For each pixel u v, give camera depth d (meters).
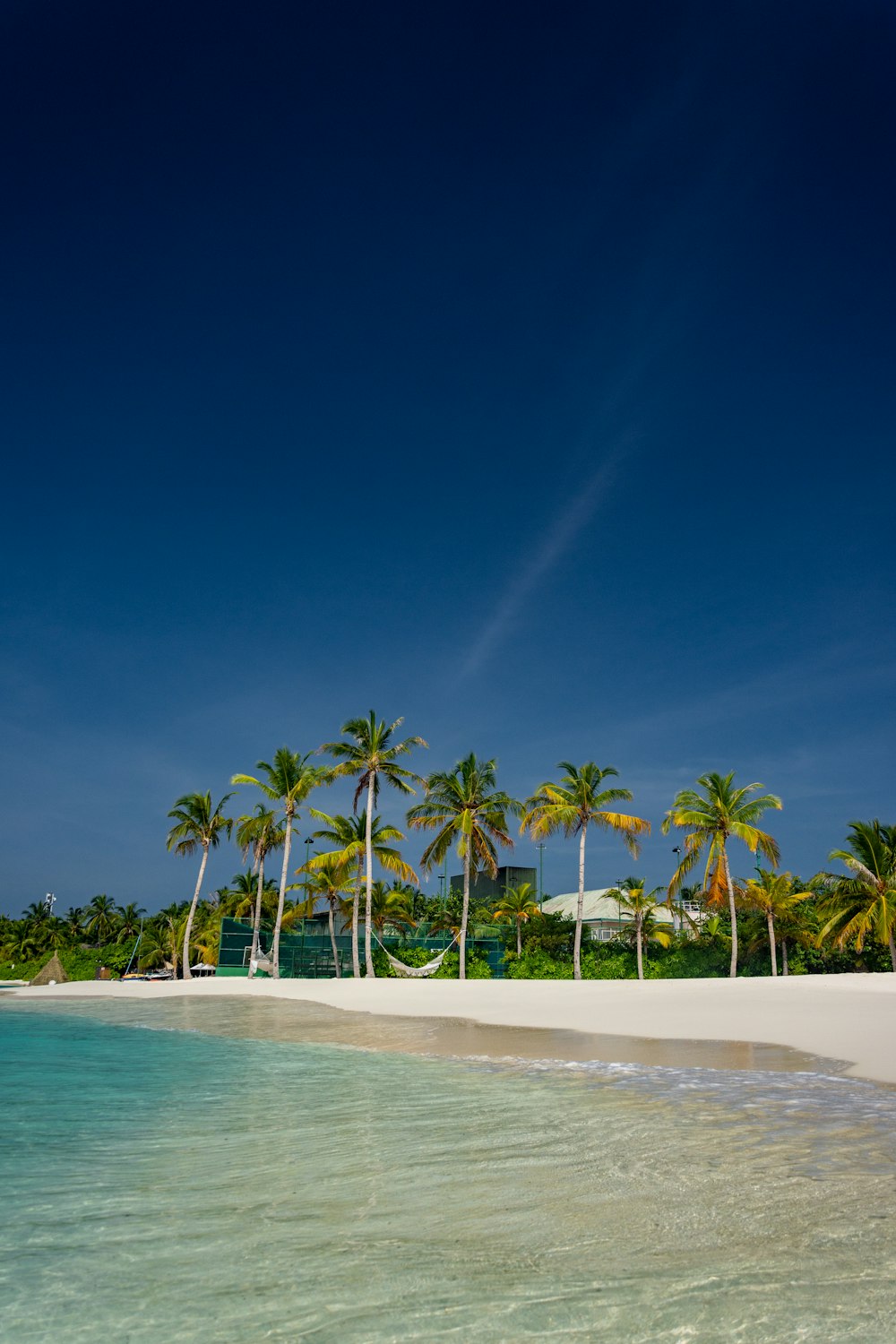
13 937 101.31
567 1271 5.04
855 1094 11.10
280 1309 4.61
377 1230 5.84
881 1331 4.22
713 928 54.75
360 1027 22.23
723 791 46.62
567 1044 17.44
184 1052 17.38
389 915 53.19
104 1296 4.84
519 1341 4.18
